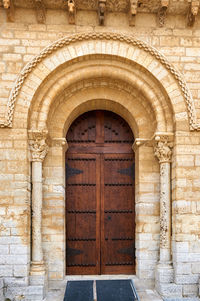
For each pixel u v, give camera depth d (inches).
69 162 437.7
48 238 392.5
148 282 390.9
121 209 433.1
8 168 362.3
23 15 377.4
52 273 388.8
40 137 376.8
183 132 376.2
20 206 359.3
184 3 372.8
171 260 377.7
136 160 424.8
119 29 383.2
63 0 368.5
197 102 379.9
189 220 365.7
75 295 332.5
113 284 361.1
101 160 440.8
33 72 374.9
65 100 411.5
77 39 377.4
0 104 368.8
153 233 398.6
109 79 407.5
